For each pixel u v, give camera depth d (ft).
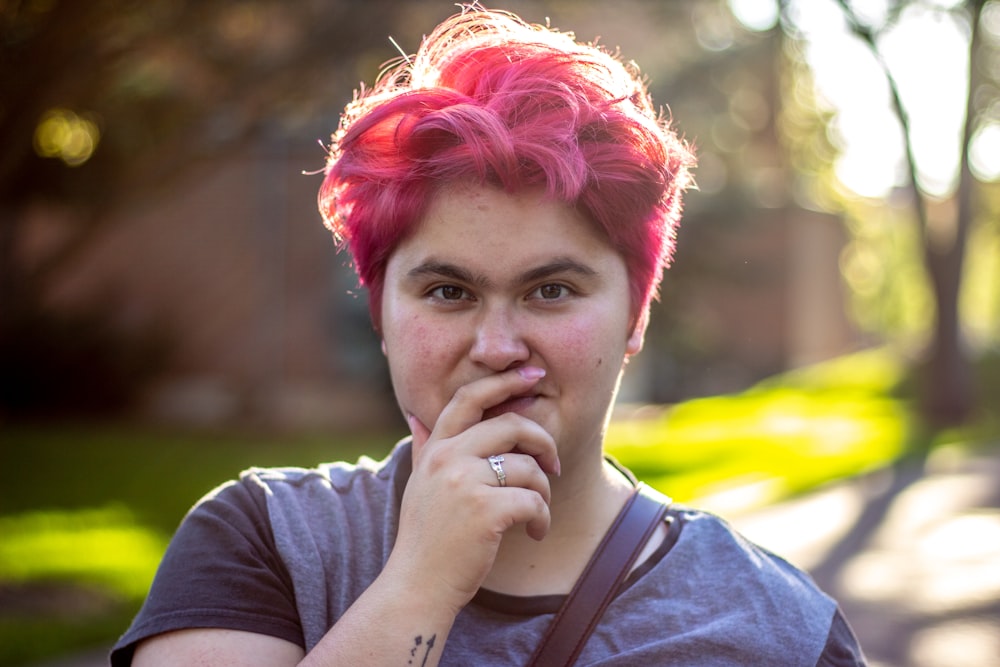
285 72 28.30
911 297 159.43
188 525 5.16
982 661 19.74
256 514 5.16
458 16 5.49
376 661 4.40
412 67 5.40
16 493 36.58
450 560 4.52
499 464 4.66
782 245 92.58
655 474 39.52
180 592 4.87
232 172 62.59
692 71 56.49
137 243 63.52
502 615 5.00
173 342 62.75
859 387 84.53
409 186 4.84
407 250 4.95
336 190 5.26
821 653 5.10
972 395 67.31
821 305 107.34
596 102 4.97
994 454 50.72
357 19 28.22
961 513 34.73
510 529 5.18
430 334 4.91
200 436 54.24
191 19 25.36
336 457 45.88
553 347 4.84
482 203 4.78
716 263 65.98
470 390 4.79
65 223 54.03
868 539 30.66
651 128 5.01
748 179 66.49
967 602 23.90
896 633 21.58
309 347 62.69
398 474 5.38
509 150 4.65
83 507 34.04
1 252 53.21
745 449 49.73
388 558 4.97
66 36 22.34
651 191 4.96
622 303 5.03
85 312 62.59
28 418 59.72
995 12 60.75
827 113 63.98
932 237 66.90
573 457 5.06
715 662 4.91
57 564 24.70
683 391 82.53
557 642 4.91
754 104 62.85
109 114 26.25
